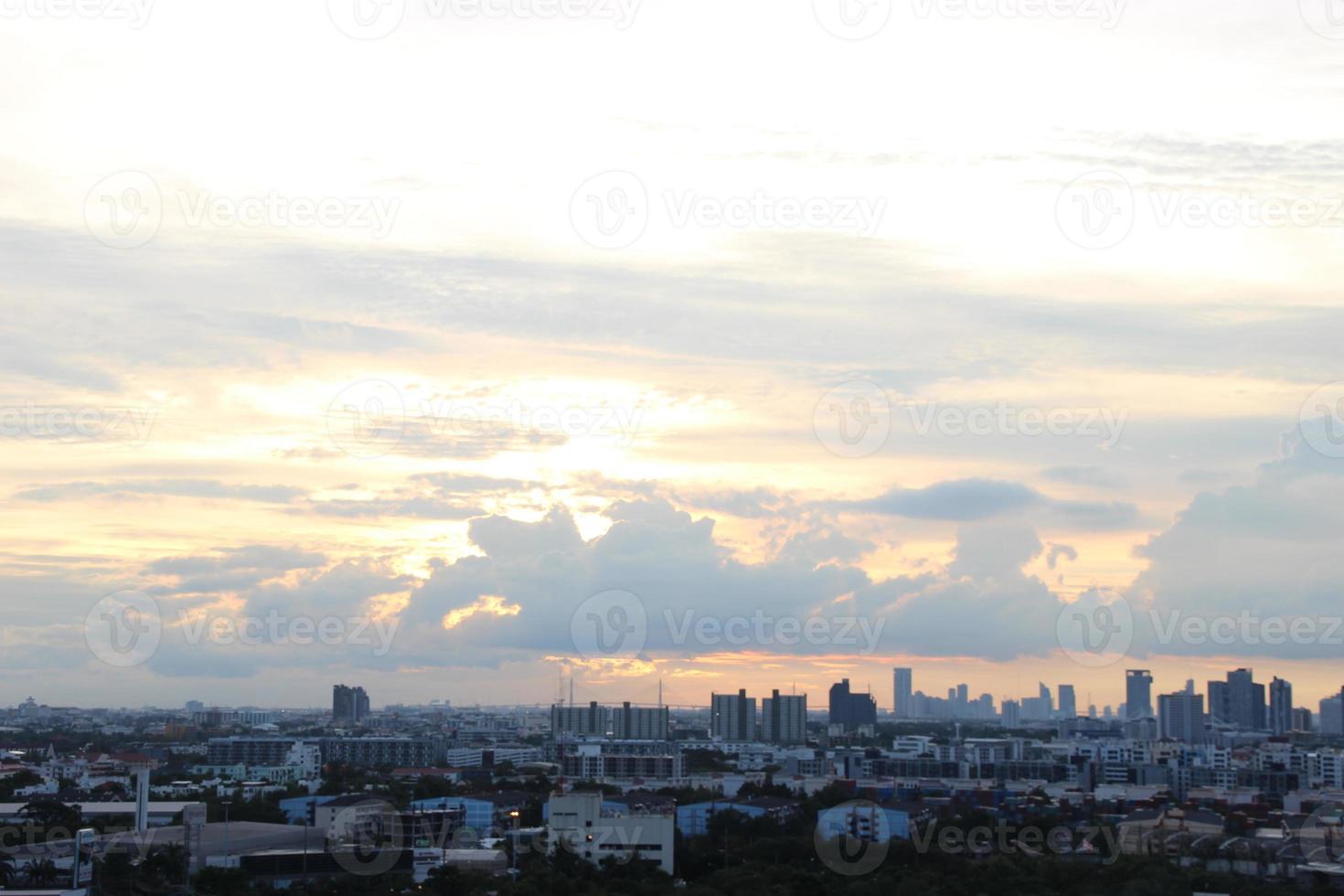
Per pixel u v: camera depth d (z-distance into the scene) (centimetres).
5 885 10206
